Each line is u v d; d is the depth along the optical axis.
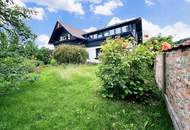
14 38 7.39
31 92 7.26
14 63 6.80
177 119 4.23
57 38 31.41
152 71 8.32
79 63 16.86
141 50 6.36
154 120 5.03
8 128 4.81
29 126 4.90
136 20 23.33
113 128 4.75
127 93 5.92
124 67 6.11
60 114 5.47
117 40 6.71
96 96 6.59
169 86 5.27
